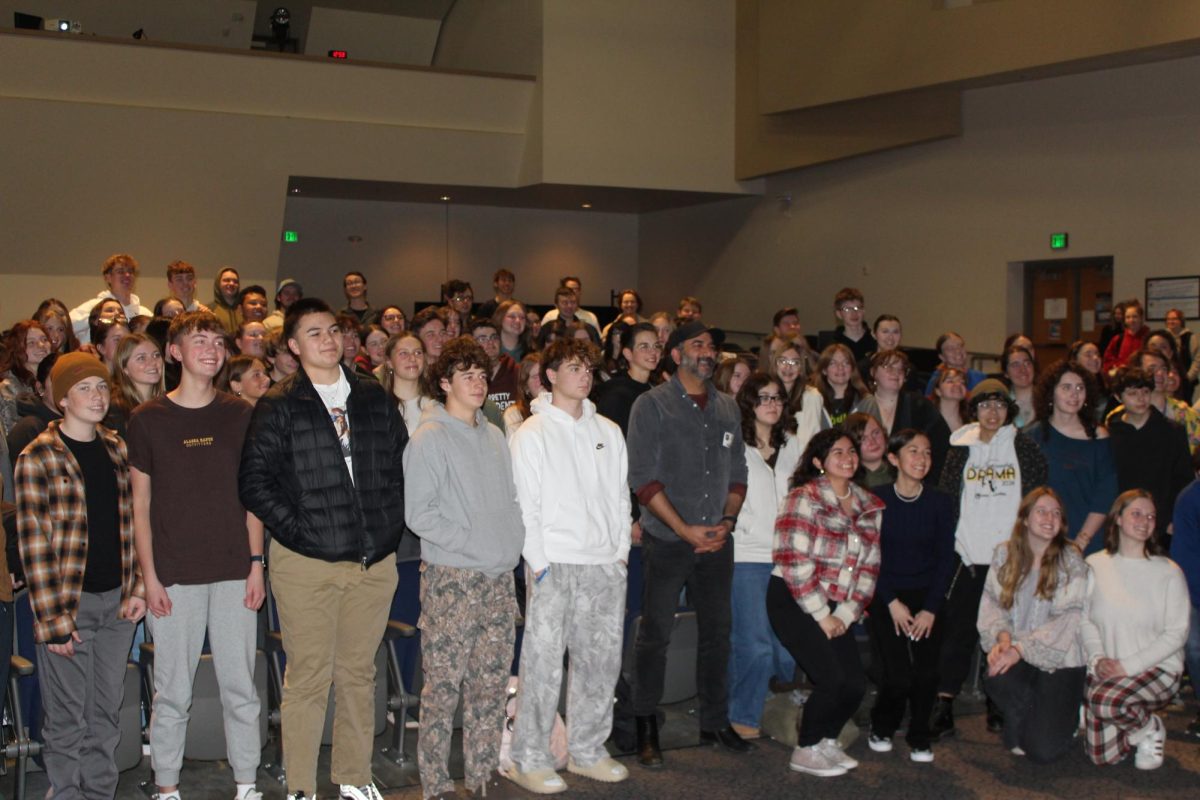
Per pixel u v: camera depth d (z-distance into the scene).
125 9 15.14
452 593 3.87
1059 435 5.25
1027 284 11.13
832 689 4.21
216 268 12.48
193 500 3.73
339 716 3.82
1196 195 9.51
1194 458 5.60
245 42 16.08
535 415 4.22
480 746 3.98
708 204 15.43
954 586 4.83
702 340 4.45
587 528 4.12
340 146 12.56
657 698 4.39
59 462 3.62
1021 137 10.89
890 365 5.55
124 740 4.01
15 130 10.89
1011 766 4.39
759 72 13.25
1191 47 9.09
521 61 13.52
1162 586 4.53
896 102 11.84
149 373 4.38
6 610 3.55
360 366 6.65
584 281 16.75
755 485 4.70
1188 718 5.09
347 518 3.71
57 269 11.75
